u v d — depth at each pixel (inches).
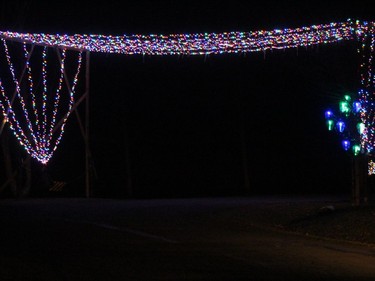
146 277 348.2
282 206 758.5
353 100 652.1
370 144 666.2
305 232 583.8
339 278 359.9
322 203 783.7
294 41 649.6
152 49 768.9
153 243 489.7
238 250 462.6
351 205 684.7
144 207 807.1
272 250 468.4
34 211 748.6
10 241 484.4
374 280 356.5
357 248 492.4
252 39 676.1
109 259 406.9
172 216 698.8
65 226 593.6
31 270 361.1
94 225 605.9
